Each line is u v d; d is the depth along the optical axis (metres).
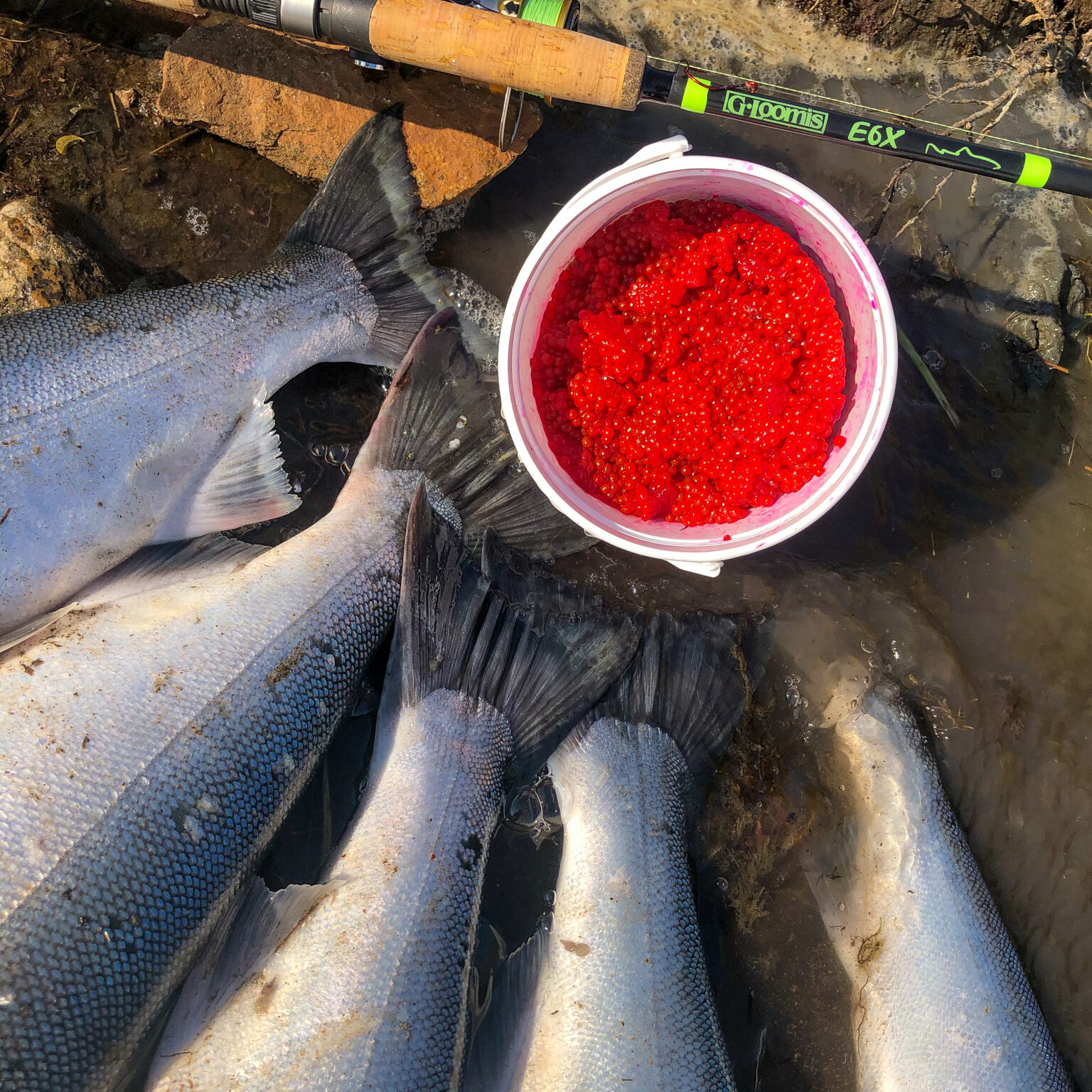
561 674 0.59
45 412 0.51
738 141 0.65
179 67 0.59
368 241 0.60
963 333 0.65
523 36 0.50
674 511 0.55
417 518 0.57
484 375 0.63
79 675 0.50
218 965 0.51
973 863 0.60
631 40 0.65
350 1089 0.48
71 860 0.47
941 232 0.65
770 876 0.62
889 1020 0.58
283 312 0.57
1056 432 0.65
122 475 0.53
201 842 0.50
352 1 0.50
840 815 0.61
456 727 0.56
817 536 0.65
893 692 0.63
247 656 0.52
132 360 0.53
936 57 0.67
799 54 0.66
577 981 0.54
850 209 0.65
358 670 0.56
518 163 0.64
